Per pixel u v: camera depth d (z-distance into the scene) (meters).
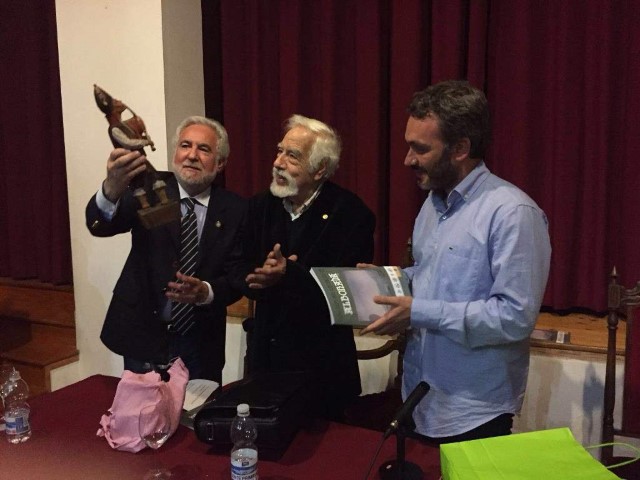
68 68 2.96
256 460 1.23
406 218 2.85
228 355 2.94
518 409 1.50
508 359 1.44
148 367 1.92
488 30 2.69
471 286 1.42
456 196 1.46
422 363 1.52
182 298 1.84
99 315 3.12
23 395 1.70
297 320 1.94
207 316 2.04
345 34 2.91
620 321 2.60
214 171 2.07
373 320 1.40
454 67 2.68
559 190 2.61
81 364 3.22
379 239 2.96
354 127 2.96
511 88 2.65
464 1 2.67
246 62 3.09
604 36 2.46
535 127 2.67
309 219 1.94
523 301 1.33
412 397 1.24
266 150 3.13
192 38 2.93
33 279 3.89
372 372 2.71
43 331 3.40
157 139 2.84
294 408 1.42
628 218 2.53
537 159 2.69
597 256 2.61
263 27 3.03
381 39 2.82
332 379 1.95
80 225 3.08
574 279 2.70
